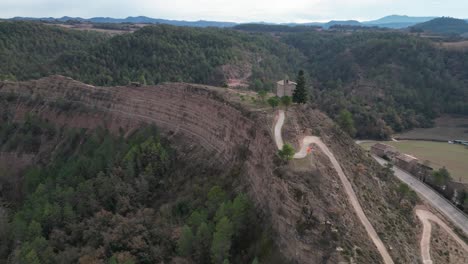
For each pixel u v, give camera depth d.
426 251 60.28
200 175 83.12
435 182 92.44
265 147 70.31
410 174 101.56
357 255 50.12
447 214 78.69
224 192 70.94
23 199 93.44
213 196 69.62
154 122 106.75
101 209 74.31
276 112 82.56
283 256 52.94
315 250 50.09
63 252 62.88
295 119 80.25
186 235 58.94
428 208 73.81
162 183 83.69
